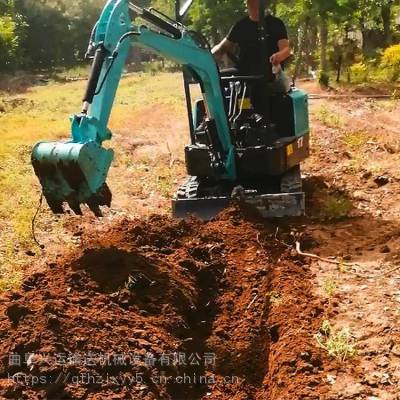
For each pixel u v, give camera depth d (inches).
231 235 144.3
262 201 155.8
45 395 87.1
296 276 127.1
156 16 134.5
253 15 164.6
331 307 113.1
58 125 314.7
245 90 161.5
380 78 411.8
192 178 171.9
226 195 163.2
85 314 101.3
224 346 108.9
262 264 132.3
